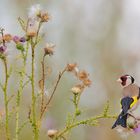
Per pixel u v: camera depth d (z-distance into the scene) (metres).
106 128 16.88
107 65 20.06
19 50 6.05
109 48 21.25
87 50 21.70
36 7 6.09
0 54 5.95
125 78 7.59
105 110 6.02
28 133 12.23
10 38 6.03
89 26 22.55
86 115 18.41
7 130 5.79
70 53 21.66
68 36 22.39
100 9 23.17
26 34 5.94
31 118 5.97
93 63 20.88
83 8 23.44
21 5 20.75
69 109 18.12
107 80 19.47
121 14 22.55
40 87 5.95
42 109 5.82
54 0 22.72
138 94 7.30
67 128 5.91
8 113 6.14
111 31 22.11
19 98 5.87
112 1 23.14
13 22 20.16
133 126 6.36
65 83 18.61
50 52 6.06
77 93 6.08
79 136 17.52
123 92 7.42
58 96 18.20
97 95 19.20
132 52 20.14
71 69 6.16
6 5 21.36
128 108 7.07
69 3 23.27
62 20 22.78
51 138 5.88
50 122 10.67
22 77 5.89
